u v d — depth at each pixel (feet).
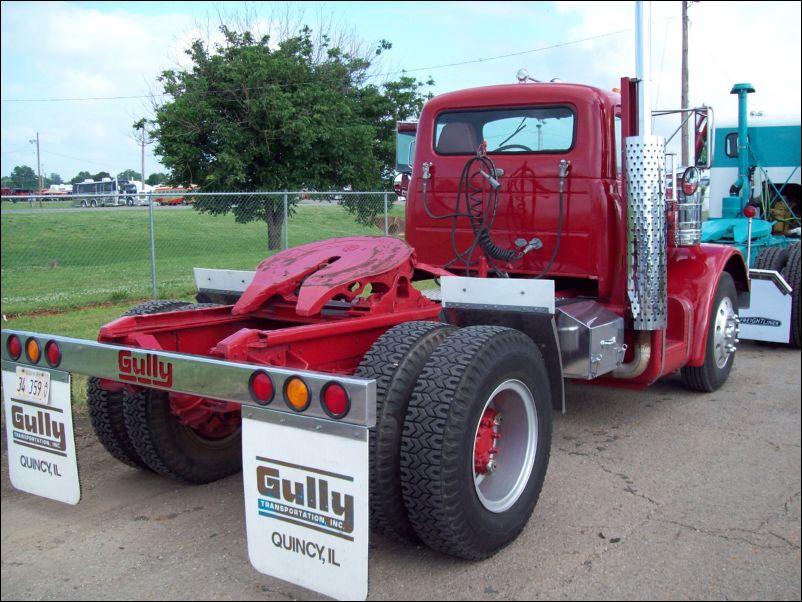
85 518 12.79
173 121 61.11
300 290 12.28
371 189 68.28
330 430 9.03
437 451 10.14
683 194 17.30
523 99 16.65
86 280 38.70
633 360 15.93
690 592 10.43
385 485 10.49
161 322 12.74
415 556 11.47
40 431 11.87
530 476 12.02
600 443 16.67
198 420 13.24
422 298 14.20
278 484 9.51
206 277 16.06
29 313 32.12
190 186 63.82
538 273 16.55
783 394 20.77
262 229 47.39
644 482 14.42
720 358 20.76
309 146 61.87
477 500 10.78
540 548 11.73
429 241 18.06
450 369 10.55
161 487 14.26
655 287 15.21
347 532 8.99
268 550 9.68
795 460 15.60
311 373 9.20
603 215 15.83
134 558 11.37
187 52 64.03
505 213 16.84
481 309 12.84
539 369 12.13
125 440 13.92
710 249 19.65
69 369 11.46
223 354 10.50
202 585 10.61
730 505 13.34
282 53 65.10
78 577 10.78
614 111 16.31
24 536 12.09
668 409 19.33
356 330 12.31
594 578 10.81
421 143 18.13
